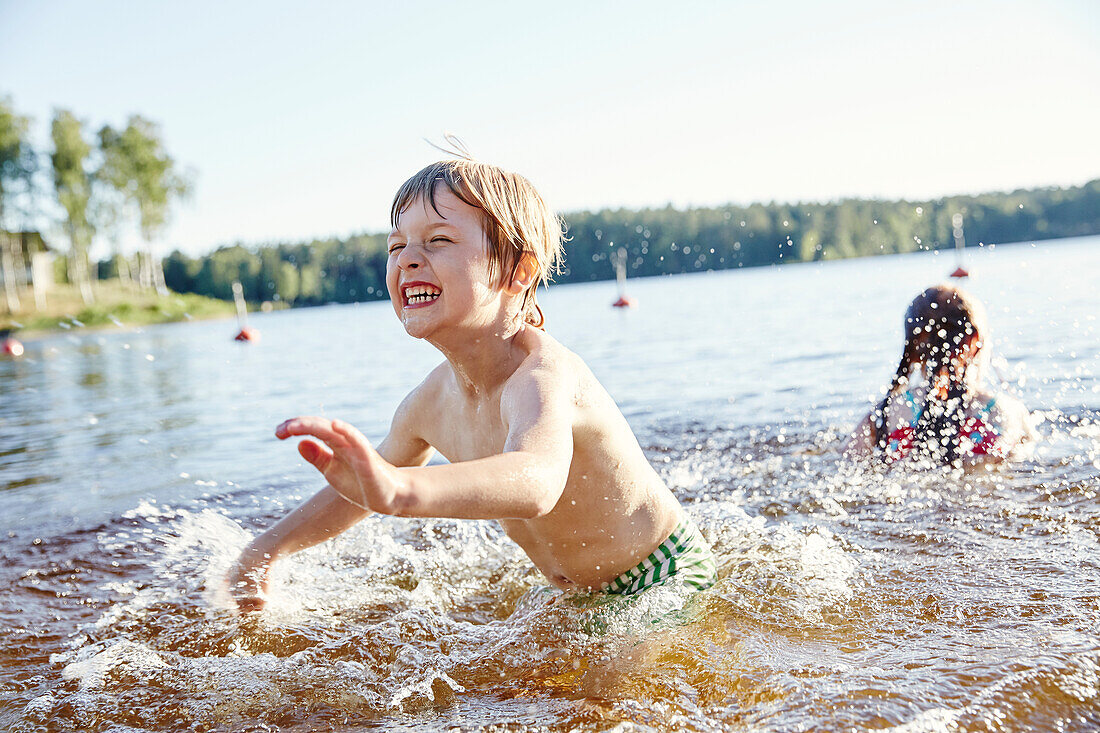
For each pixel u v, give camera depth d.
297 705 1.44
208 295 48.94
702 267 48.22
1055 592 1.70
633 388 5.91
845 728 1.19
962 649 1.45
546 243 1.79
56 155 47.38
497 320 1.69
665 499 1.93
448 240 1.62
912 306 3.21
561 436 1.47
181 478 3.88
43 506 3.41
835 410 4.34
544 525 1.83
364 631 1.75
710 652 1.52
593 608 1.80
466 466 1.27
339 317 31.06
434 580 2.19
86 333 36.88
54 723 1.43
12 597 2.19
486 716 1.35
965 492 2.60
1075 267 14.54
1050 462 2.85
